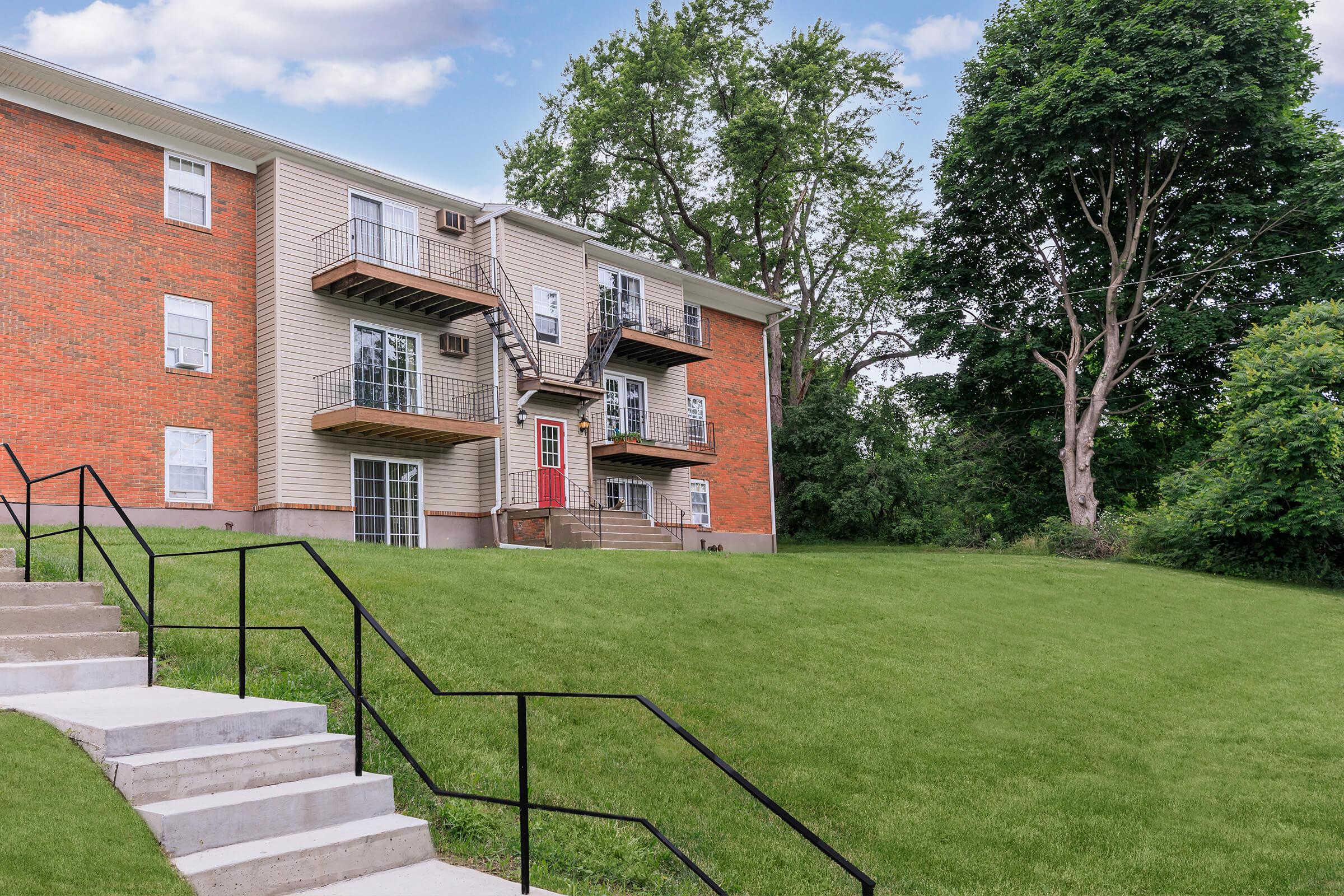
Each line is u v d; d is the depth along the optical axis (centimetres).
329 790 506
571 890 539
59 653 676
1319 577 2297
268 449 1852
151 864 412
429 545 2098
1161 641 1491
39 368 1590
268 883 438
